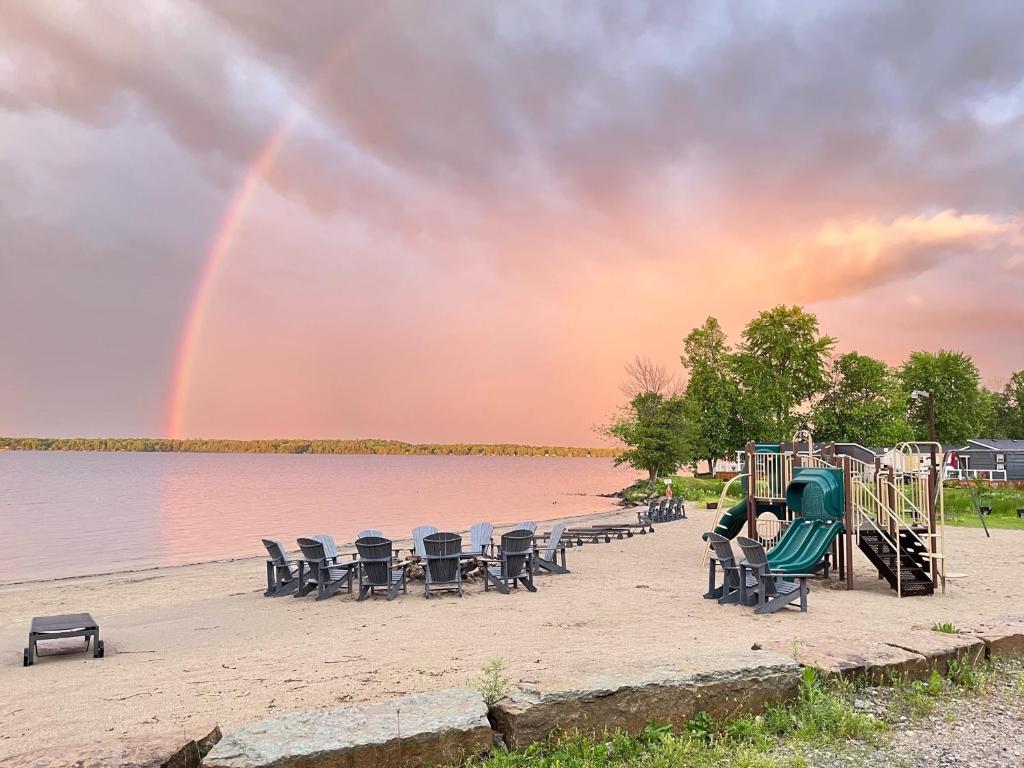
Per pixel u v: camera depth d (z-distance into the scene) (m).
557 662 7.02
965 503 31.69
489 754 4.39
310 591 13.46
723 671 5.21
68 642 9.95
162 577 17.55
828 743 4.77
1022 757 4.58
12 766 3.74
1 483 80.94
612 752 4.59
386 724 4.29
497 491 70.69
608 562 16.61
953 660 6.18
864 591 12.19
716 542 11.36
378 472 137.12
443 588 13.16
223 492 65.62
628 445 49.16
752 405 59.00
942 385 77.00
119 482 85.44
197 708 5.96
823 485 12.79
